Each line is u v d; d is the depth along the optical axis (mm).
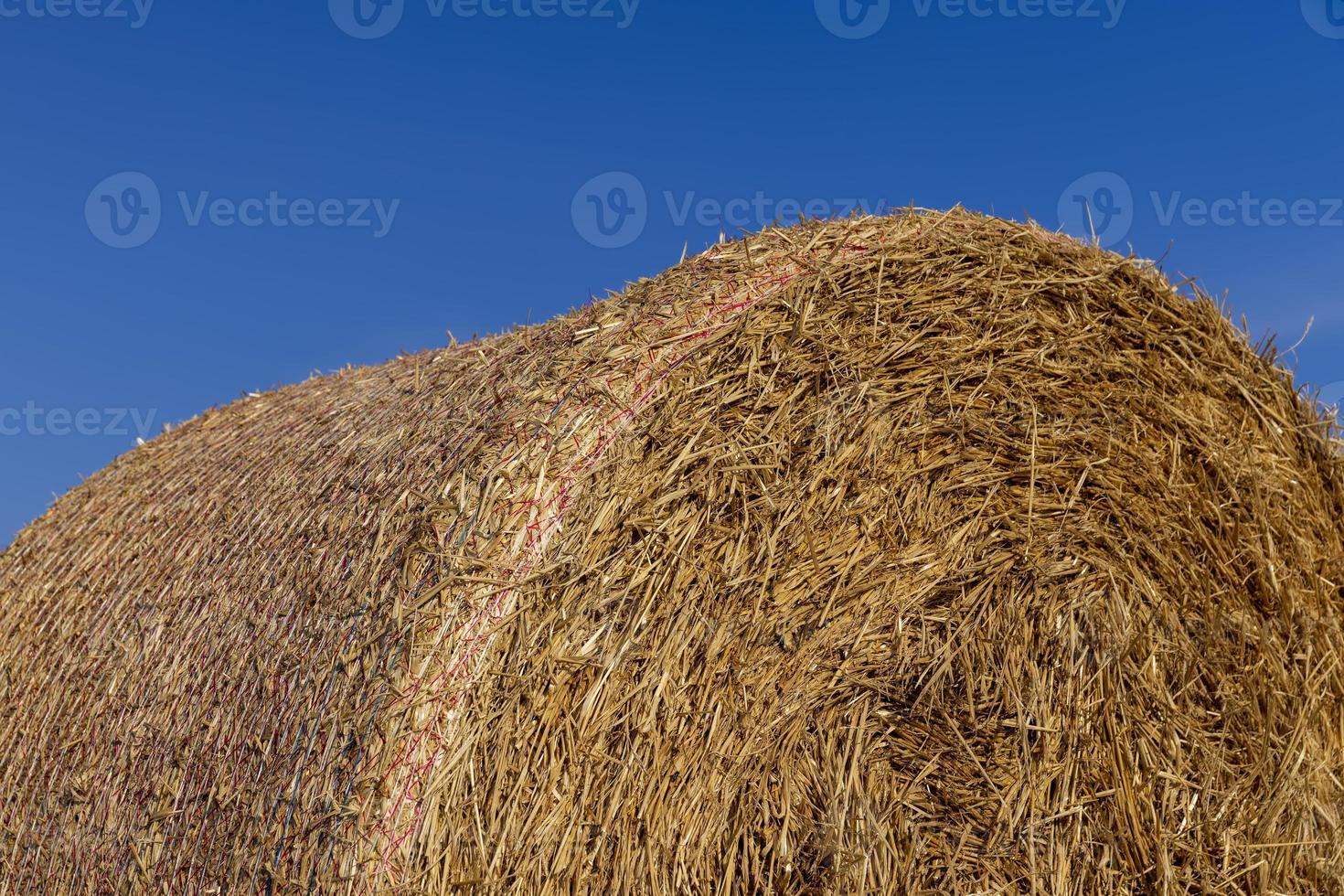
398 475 3195
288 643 3027
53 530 4703
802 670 3188
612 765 2820
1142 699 3504
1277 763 3559
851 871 3104
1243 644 3625
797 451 3266
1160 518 3688
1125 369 3807
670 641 2949
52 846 3479
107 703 3570
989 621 3479
